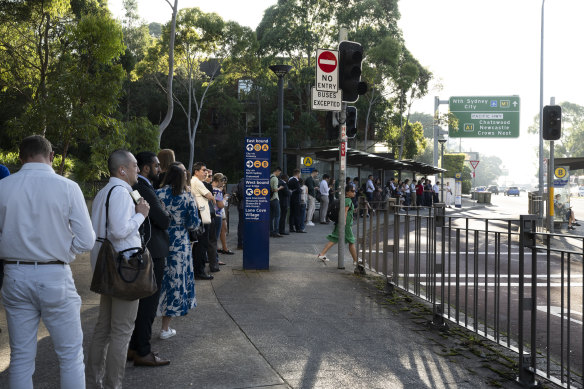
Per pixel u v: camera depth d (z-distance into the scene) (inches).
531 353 160.1
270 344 193.5
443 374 167.3
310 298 272.4
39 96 594.6
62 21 673.6
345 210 369.4
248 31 1445.6
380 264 308.2
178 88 1765.5
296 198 606.9
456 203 1513.3
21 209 118.3
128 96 1710.1
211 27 1343.5
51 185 120.6
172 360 174.6
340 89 359.3
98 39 541.0
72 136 544.4
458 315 208.4
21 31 677.3
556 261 214.5
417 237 250.5
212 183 355.9
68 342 123.1
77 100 539.8
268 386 153.3
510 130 1451.8
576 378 163.6
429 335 211.3
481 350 193.3
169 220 169.5
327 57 353.4
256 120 1765.5
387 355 184.9
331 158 892.0
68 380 122.3
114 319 142.8
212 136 1809.8
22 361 119.8
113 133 556.1
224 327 215.2
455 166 3061.0
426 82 1649.9
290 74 1625.2
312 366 171.3
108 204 140.2
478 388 156.5
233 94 1823.3
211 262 342.6
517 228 172.6
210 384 154.0
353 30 1583.4
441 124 1464.1
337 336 206.1
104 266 136.2
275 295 277.7
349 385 155.8
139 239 146.2
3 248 119.0
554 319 231.9
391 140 1780.3
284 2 1625.2
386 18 1635.1
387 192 1058.1
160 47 1363.2
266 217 352.2
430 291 237.6
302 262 391.5
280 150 692.1
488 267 189.2
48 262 119.8
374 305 261.1
